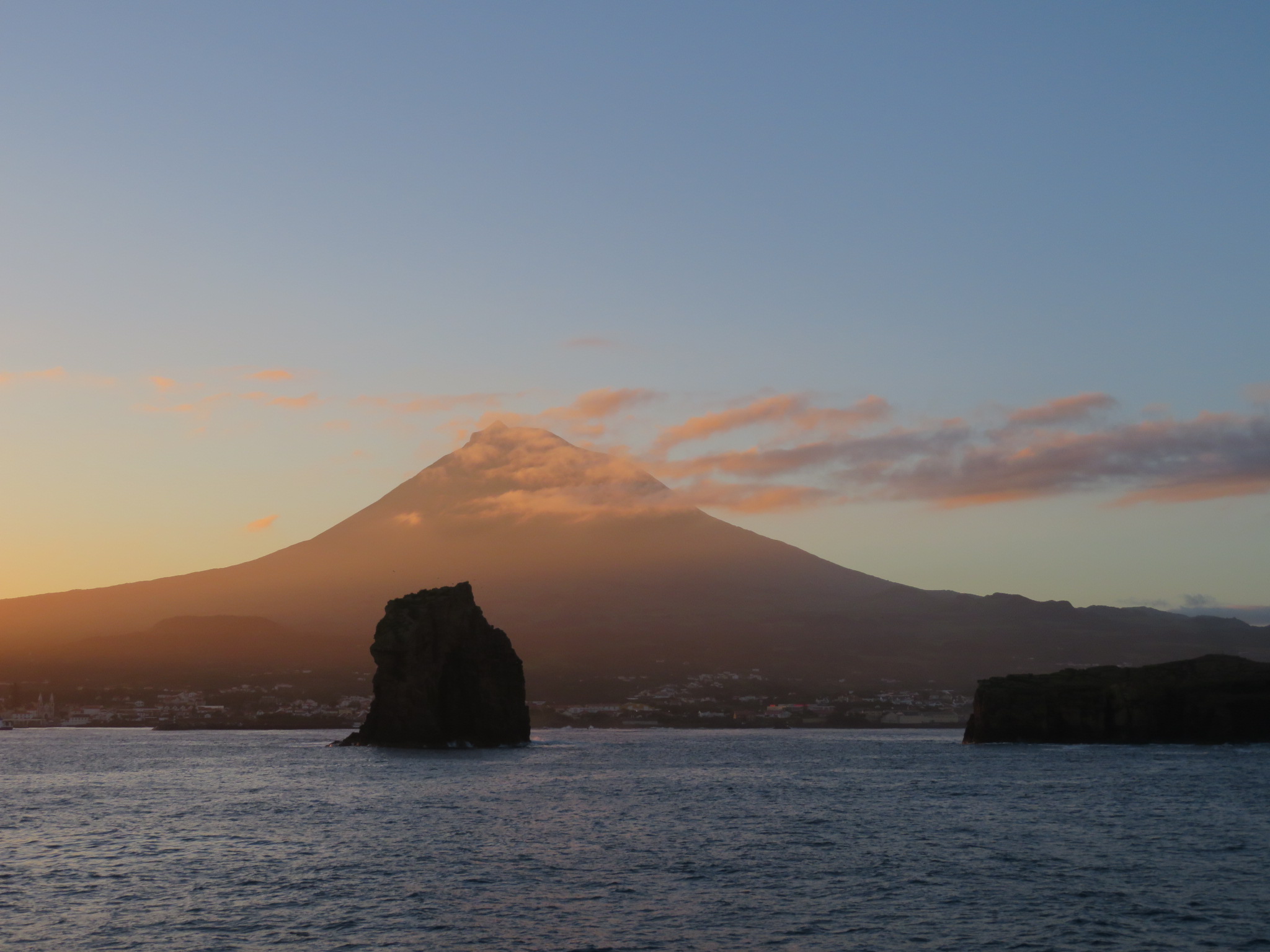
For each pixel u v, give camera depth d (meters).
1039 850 77.94
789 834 86.12
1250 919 56.53
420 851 76.69
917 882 65.88
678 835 84.88
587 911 58.12
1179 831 87.44
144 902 60.19
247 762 169.38
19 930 54.25
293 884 64.75
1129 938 53.09
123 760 179.00
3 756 194.62
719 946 51.44
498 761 170.75
